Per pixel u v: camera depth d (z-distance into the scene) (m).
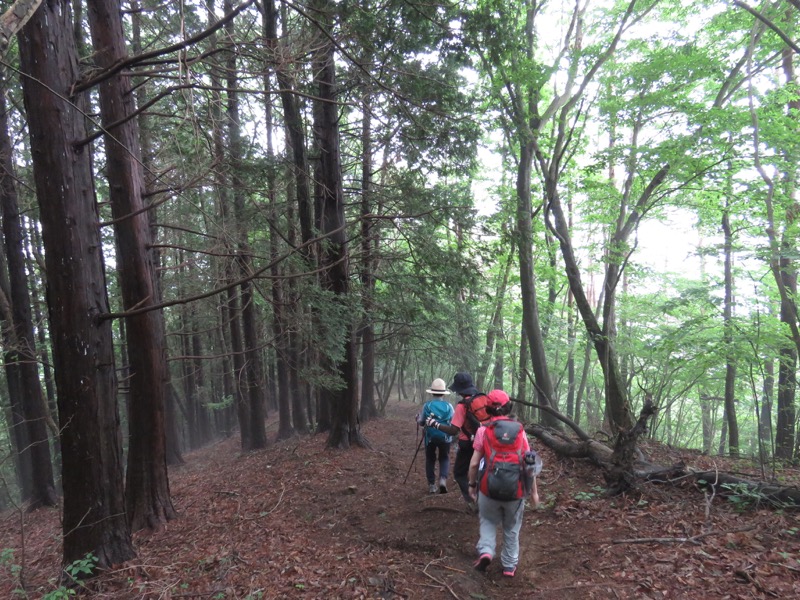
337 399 9.48
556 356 17.44
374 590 4.15
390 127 8.48
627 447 5.53
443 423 6.40
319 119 9.34
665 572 3.79
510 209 9.16
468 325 11.97
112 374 5.14
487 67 8.25
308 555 5.00
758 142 7.22
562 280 16.55
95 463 4.98
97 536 5.00
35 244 14.82
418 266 9.80
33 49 4.52
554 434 8.33
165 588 4.52
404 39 7.15
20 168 12.23
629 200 9.62
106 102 6.21
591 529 4.81
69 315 4.75
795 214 8.81
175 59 4.21
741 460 7.35
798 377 12.05
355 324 9.25
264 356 15.40
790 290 10.14
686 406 19.58
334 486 7.27
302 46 5.55
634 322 15.45
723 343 8.26
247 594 4.29
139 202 6.52
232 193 9.91
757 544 3.96
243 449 15.30
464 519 5.48
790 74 10.25
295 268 8.27
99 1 6.05
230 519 6.49
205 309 14.01
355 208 11.92
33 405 11.18
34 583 5.41
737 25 8.65
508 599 3.89
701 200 10.64
